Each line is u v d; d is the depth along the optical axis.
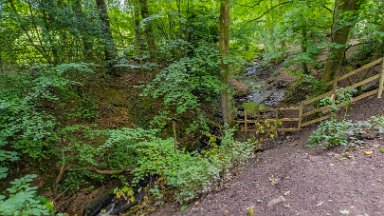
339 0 6.68
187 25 8.27
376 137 4.71
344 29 6.78
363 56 9.10
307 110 8.18
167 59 8.47
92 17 7.77
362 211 3.03
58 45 7.05
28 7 6.77
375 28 5.84
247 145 5.77
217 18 7.86
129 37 9.03
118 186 6.25
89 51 8.01
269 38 9.32
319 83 7.84
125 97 8.96
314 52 6.68
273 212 3.36
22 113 5.54
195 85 6.95
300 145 5.75
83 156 6.09
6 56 6.56
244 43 8.60
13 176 5.87
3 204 2.81
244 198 3.91
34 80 5.64
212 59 7.26
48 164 6.34
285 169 4.36
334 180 3.69
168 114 8.56
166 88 6.92
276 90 11.34
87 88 8.57
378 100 6.34
